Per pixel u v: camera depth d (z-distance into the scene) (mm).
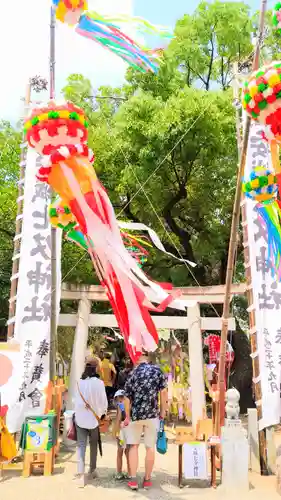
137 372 5688
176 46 13266
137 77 12750
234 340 12875
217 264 13734
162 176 11148
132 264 4695
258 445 6484
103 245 4547
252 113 4500
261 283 6750
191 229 13234
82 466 5781
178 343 10680
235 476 5492
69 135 4898
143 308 4500
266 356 6547
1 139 12258
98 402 5938
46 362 7086
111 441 8430
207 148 10477
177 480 5957
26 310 7238
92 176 4766
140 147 10672
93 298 8711
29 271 7375
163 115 10312
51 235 7227
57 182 4719
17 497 5273
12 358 6910
